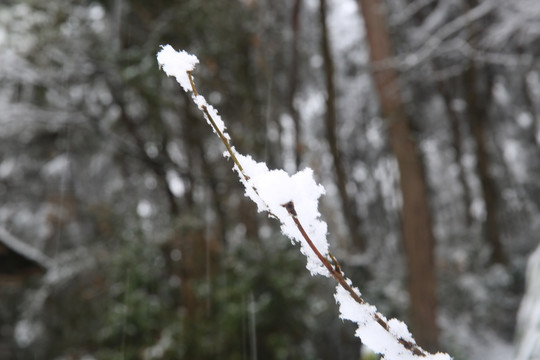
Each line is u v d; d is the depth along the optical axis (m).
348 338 6.82
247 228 7.92
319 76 12.32
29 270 5.35
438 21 9.21
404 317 7.69
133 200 9.57
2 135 8.97
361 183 16.58
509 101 13.95
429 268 6.70
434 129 13.87
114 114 8.88
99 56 7.74
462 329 9.06
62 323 7.77
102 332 6.63
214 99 8.18
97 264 7.79
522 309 1.04
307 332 6.53
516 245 13.00
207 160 8.72
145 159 8.50
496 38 8.43
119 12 7.71
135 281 6.94
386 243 16.66
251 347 6.11
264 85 8.69
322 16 10.05
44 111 8.24
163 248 7.31
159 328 6.65
